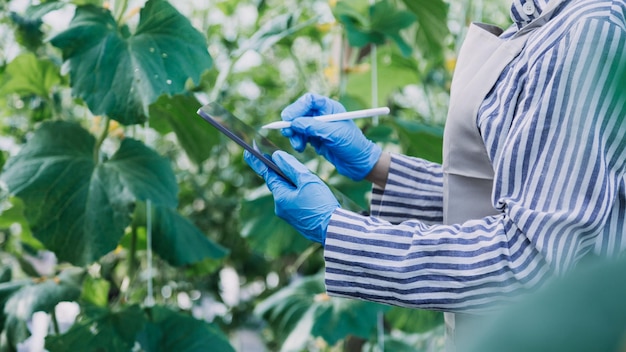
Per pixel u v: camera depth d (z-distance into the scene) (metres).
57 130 1.73
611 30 0.94
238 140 1.12
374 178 1.39
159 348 1.79
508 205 0.96
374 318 2.09
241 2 2.78
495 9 3.00
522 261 0.94
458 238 0.98
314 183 1.08
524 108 0.99
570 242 0.93
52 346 1.69
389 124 2.20
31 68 1.92
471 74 1.12
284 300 2.20
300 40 3.07
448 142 1.13
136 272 2.48
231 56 2.09
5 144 2.25
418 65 2.51
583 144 0.93
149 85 1.61
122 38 1.68
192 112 1.85
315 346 2.66
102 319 1.75
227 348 1.82
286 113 1.34
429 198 1.37
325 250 1.02
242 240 2.99
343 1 2.13
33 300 1.78
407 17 2.13
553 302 0.28
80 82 1.61
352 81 2.40
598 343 0.27
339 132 1.30
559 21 1.00
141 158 1.75
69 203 1.67
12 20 2.02
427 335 2.30
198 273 2.31
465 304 0.97
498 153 1.04
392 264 0.99
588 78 0.94
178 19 1.69
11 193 1.65
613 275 0.28
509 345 0.28
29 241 2.01
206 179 3.00
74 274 1.89
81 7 1.70
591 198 0.93
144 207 1.95
